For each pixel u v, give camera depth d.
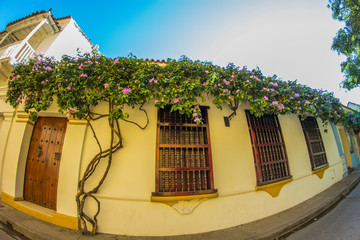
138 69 3.34
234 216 3.53
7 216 3.51
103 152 3.26
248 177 3.87
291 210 4.21
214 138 3.80
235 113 4.07
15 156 4.12
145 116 3.58
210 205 3.40
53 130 4.13
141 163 3.35
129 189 3.23
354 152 10.12
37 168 4.07
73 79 3.10
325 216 4.06
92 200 3.24
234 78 3.64
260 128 4.43
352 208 4.40
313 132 6.13
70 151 3.43
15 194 3.99
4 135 4.43
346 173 7.36
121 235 3.09
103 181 3.24
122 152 3.38
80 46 7.29
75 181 3.28
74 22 6.88
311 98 5.12
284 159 4.50
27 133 4.25
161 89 3.42
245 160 3.95
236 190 3.67
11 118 4.51
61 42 6.19
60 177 3.39
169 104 3.58
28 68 3.83
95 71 3.28
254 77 3.74
